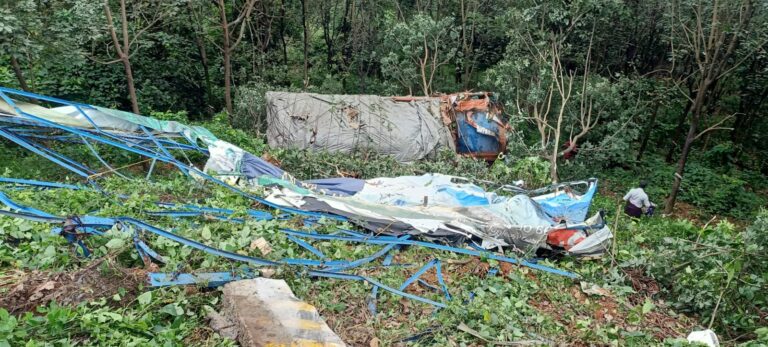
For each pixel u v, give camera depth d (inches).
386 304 210.5
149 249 199.2
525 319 214.4
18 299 167.8
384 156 464.4
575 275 263.1
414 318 201.2
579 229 292.8
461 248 269.3
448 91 689.0
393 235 271.4
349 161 428.8
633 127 545.0
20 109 310.0
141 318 166.9
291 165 419.5
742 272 265.1
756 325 253.0
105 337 155.5
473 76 736.3
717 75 504.4
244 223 249.0
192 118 643.5
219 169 353.1
